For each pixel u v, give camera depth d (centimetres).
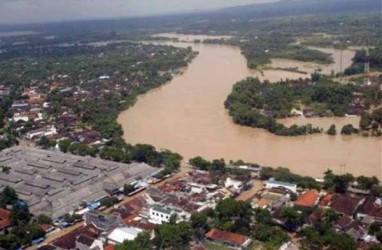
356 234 15712
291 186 19550
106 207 19212
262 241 15912
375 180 19362
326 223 16250
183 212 17738
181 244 15512
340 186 19525
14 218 17675
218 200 18412
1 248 16088
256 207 17825
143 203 18800
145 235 15488
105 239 16175
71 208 18812
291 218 16400
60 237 16450
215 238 16025
